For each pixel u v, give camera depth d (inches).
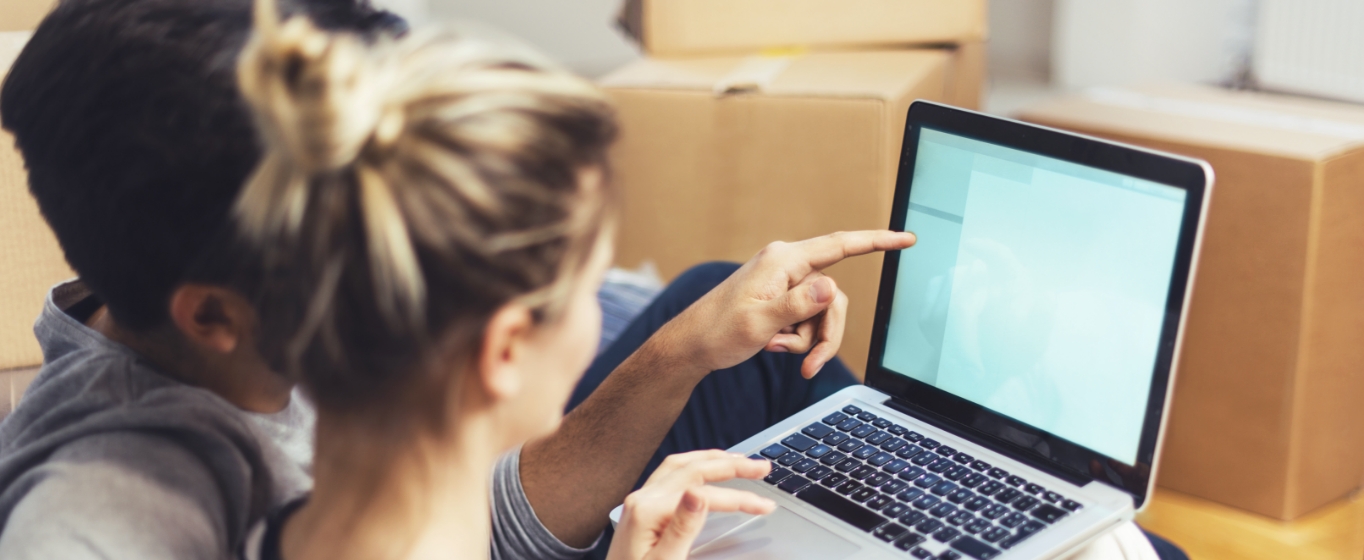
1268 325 40.1
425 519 16.1
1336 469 42.6
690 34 56.2
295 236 13.1
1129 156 25.2
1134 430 25.1
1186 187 24.1
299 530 17.1
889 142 46.4
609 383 29.3
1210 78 99.1
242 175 15.9
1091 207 26.0
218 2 16.9
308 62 12.5
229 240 15.3
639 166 53.6
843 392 31.6
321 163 12.6
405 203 12.9
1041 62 117.3
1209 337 42.0
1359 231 39.3
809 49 55.6
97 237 17.2
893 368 30.7
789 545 24.5
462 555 16.6
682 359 28.1
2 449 18.9
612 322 49.1
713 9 55.7
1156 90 48.5
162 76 16.1
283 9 18.3
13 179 35.5
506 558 28.0
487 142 13.1
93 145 16.5
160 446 17.9
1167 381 24.5
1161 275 24.7
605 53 146.9
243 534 18.9
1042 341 27.0
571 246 14.6
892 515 25.2
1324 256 38.6
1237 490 43.0
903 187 30.1
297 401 21.3
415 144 12.9
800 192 49.6
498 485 28.5
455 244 13.2
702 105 50.9
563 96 13.9
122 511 16.6
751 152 50.3
